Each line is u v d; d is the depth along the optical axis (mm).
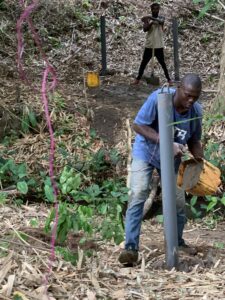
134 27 16500
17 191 8961
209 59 15820
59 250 6438
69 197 8867
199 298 5805
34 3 5184
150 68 15086
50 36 15500
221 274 6516
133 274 6371
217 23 17172
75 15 16297
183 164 6660
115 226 6547
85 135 10555
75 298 5598
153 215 9281
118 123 10906
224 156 9711
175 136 6773
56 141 10367
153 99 6641
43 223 8070
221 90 10828
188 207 9289
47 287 5664
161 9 17500
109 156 9883
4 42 14383
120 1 17281
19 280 5734
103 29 14055
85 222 6281
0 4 15266
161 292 5941
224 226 9141
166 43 16391
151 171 6816
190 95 6520
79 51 15156
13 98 11016
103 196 9039
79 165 9734
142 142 6797
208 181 6641
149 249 7312
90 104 11516
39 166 9789
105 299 5695
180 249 7234
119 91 12727
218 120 10445
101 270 6316
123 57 15367
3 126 10492
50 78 12703
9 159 9578
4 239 6473
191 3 17812
